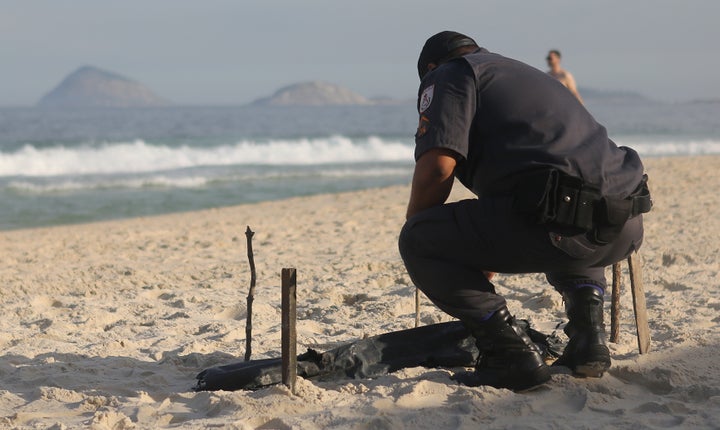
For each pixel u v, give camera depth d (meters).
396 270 7.03
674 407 3.00
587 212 2.88
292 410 3.06
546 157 2.94
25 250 9.28
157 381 3.63
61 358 4.07
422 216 3.11
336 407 3.07
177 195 17.19
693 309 4.89
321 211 12.91
